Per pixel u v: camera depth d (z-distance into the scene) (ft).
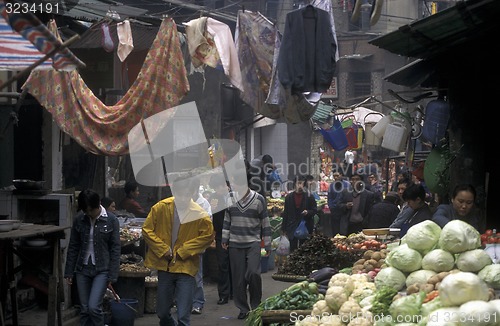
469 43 33.81
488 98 34.55
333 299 20.88
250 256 35.86
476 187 34.14
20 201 34.86
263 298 42.45
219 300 40.40
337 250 29.30
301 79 31.17
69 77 30.42
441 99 38.06
